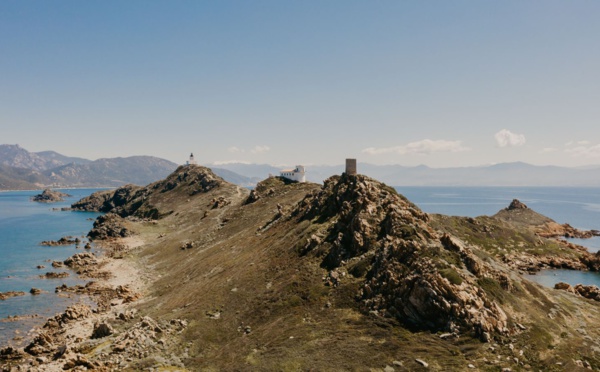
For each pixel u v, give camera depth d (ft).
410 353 137.69
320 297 195.62
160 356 166.09
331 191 328.49
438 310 155.43
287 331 169.58
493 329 146.82
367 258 210.18
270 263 257.14
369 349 143.74
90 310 262.67
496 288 171.63
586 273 387.96
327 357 142.10
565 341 146.41
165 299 266.36
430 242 199.31
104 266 404.16
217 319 202.39
